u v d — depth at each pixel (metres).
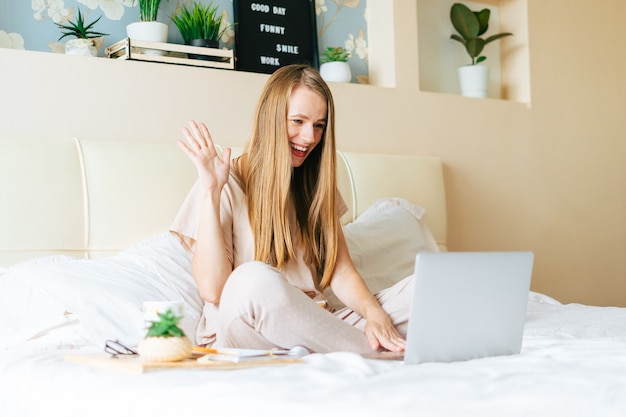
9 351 1.78
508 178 3.51
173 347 1.35
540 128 3.62
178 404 1.09
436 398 0.99
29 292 1.95
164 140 2.61
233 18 2.98
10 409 1.46
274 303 1.55
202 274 1.76
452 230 3.31
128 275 2.01
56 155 2.30
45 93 2.41
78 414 1.22
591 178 3.79
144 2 2.70
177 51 2.68
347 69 3.07
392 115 3.15
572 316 2.27
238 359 1.35
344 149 3.02
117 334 1.84
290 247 1.87
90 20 2.68
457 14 3.49
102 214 2.33
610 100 3.89
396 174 3.01
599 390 1.03
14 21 2.55
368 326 1.70
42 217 2.24
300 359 1.39
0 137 2.25
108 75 2.51
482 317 1.46
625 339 1.72
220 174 1.80
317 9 3.18
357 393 1.02
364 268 2.53
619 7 3.96
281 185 1.86
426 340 1.39
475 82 3.47
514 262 1.48
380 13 3.24
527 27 3.62
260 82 2.81
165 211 2.42
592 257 3.77
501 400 0.98
